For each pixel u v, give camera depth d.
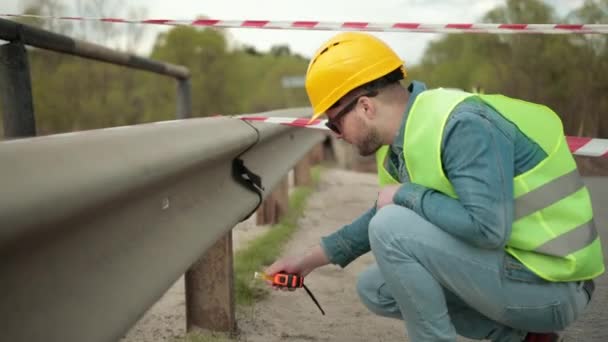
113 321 1.25
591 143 2.23
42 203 0.98
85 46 3.38
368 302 2.28
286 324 2.80
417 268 1.91
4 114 2.64
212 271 2.59
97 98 20.19
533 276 1.88
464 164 1.76
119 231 1.38
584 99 11.09
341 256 2.29
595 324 2.78
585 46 11.05
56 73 19.19
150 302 1.42
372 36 1.97
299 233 4.68
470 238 1.78
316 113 1.92
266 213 4.84
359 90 1.90
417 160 1.86
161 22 2.74
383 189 2.04
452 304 2.11
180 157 1.64
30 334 1.01
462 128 1.77
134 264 1.43
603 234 4.46
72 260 1.18
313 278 3.56
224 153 2.14
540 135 1.86
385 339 2.67
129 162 1.33
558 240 1.84
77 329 1.13
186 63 26.52
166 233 1.65
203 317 2.61
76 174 1.11
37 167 1.02
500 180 1.75
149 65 4.68
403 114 1.92
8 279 0.98
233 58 27.56
